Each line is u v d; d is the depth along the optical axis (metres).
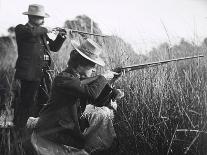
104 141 3.77
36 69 4.66
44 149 3.54
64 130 3.49
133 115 4.13
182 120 3.97
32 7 4.84
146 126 4.05
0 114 4.64
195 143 3.89
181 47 4.81
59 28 4.88
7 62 5.68
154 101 4.13
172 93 4.11
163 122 4.01
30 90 4.64
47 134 3.53
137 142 4.05
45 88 4.68
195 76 4.31
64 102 3.51
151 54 4.76
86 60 3.55
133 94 4.21
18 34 4.68
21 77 4.61
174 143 3.94
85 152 3.60
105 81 3.57
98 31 5.66
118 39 4.82
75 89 3.46
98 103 3.61
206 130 3.85
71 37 5.00
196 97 4.00
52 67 4.81
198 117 3.93
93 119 3.78
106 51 4.73
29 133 3.97
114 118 4.16
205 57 4.47
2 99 4.77
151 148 3.96
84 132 3.74
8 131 4.34
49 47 4.93
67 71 3.57
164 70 4.36
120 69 3.79
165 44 4.83
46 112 3.56
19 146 4.08
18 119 4.51
